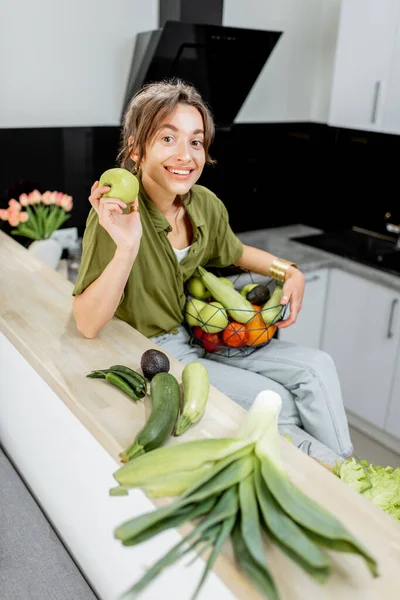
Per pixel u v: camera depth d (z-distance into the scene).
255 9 2.75
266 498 0.69
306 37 3.00
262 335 1.53
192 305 1.53
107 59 2.40
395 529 0.72
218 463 0.74
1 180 2.30
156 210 1.46
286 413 1.56
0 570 1.10
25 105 2.28
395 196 2.87
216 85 2.36
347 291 2.72
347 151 3.04
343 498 0.76
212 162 1.50
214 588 0.76
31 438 1.34
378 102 2.52
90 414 0.92
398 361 2.55
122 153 1.52
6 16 2.13
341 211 3.17
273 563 0.66
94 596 1.08
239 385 1.51
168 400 0.89
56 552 1.16
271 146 3.06
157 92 1.33
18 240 2.36
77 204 2.52
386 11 2.39
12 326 1.23
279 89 3.00
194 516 0.68
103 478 1.00
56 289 1.45
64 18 2.25
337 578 0.64
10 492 1.31
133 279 1.45
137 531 0.64
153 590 0.94
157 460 0.75
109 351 1.15
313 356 1.58
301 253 2.82
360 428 2.88
